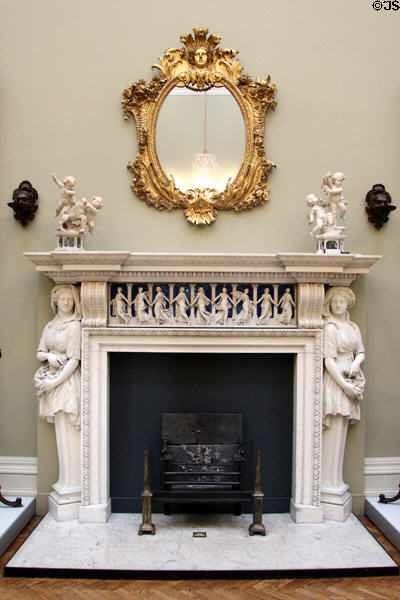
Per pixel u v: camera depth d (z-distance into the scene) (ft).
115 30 11.82
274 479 11.94
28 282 12.03
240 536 10.70
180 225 11.93
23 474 12.07
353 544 10.42
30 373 12.12
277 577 9.50
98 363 11.25
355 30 11.94
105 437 11.36
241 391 11.89
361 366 12.13
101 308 11.05
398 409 12.32
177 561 9.73
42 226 11.94
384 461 12.31
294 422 11.63
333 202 11.01
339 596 9.05
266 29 11.87
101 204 10.96
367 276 12.14
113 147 11.86
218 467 11.53
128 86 11.68
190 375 11.87
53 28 11.82
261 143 11.73
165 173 11.78
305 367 11.34
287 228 11.98
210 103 11.73
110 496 11.87
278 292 11.49
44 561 9.68
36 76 11.84
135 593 9.07
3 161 11.90
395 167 12.03
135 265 10.93
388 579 9.55
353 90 11.98
